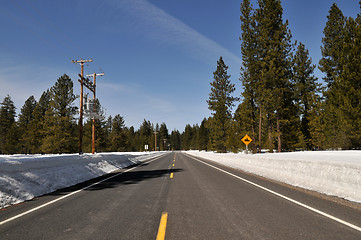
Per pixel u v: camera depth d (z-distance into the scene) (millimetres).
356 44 24359
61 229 3787
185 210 4941
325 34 38156
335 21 36938
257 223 4000
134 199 6168
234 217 4371
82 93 22000
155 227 3832
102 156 15062
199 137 105000
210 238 3301
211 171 13688
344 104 24484
